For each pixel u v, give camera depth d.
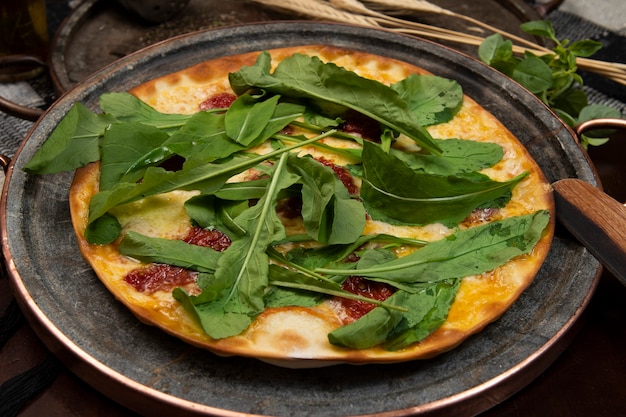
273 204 0.73
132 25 1.08
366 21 1.03
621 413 0.73
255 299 0.70
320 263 0.73
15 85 1.05
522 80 0.93
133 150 0.77
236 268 0.71
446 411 0.68
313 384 0.70
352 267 0.73
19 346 0.74
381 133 0.82
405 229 0.77
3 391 0.71
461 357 0.72
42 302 0.72
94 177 0.78
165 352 0.71
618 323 0.78
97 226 0.74
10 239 0.75
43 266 0.75
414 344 0.70
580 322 0.75
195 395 0.68
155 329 0.72
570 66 0.95
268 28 0.93
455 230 0.77
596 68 1.00
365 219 0.75
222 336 0.68
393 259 0.73
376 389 0.70
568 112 0.98
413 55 0.93
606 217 0.77
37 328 0.72
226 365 0.71
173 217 0.76
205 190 0.75
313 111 0.82
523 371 0.71
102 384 0.69
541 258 0.75
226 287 0.70
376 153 0.75
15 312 0.75
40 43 1.07
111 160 0.76
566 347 0.75
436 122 0.84
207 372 0.70
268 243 0.72
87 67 1.02
